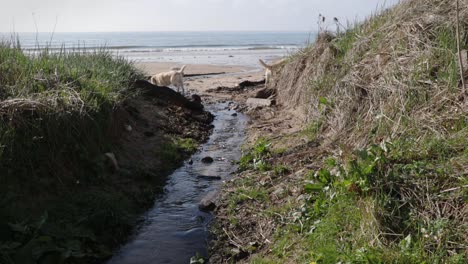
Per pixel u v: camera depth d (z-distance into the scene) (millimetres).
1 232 3951
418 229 3260
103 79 7391
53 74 6539
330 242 3561
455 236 3100
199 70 21656
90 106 5945
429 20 6109
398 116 4883
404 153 4082
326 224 3783
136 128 7449
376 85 5734
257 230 4477
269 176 5594
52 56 8102
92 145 5762
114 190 5430
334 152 5445
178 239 4621
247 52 44062
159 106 8969
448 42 5457
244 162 6527
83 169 5414
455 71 4855
